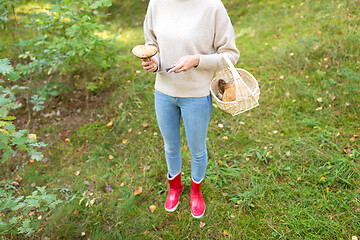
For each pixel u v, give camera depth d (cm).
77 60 293
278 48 372
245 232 188
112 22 491
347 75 291
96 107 320
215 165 239
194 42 142
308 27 399
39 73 317
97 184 233
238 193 213
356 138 244
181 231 195
